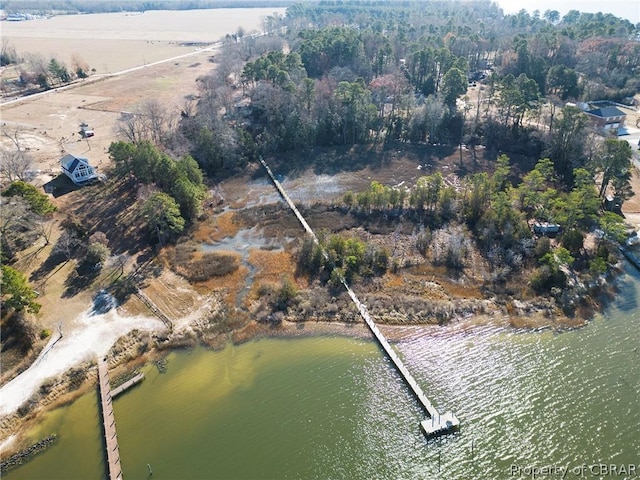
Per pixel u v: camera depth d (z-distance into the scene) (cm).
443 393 5128
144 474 4362
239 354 5703
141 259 7325
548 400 5009
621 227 7112
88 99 14700
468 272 6975
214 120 10819
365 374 5391
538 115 10469
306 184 9669
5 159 8975
